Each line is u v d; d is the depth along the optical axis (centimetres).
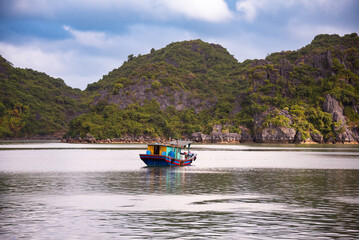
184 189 4325
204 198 3741
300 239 2333
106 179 5169
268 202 3550
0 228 2547
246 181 5072
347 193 4088
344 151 14225
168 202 3519
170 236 2389
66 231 2486
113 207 3269
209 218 2883
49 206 3288
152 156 7181
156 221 2777
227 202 3534
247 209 3222
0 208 3194
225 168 6994
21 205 3325
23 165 7238
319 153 12669
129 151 13288
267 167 7244
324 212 3106
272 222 2762
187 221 2783
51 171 6150
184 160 7431
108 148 16112
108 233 2445
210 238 2350
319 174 5978
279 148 17225
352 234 2447
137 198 3712
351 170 6644
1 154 10975
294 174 5969
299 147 18688
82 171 6188
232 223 2728
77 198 3684
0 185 4519
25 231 2480
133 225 2658
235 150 14925
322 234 2445
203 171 6381
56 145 19825
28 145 19425
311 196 3884
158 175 5722
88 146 18688
